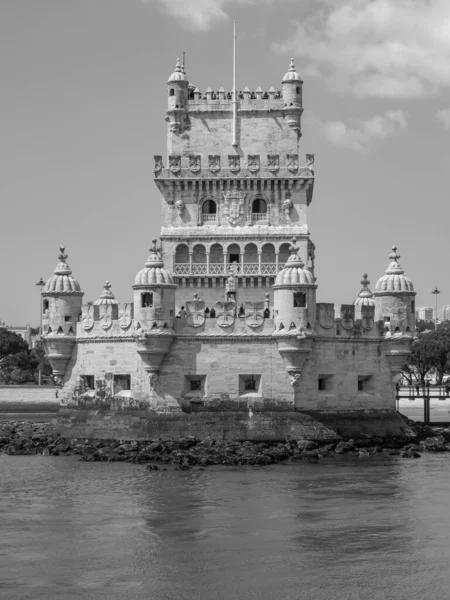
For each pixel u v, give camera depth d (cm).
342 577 5591
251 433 9756
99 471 8731
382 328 10425
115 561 5881
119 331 10200
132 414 10038
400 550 6072
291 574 5644
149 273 9881
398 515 6919
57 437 10438
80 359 10575
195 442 9738
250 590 5397
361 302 12331
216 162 13725
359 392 10288
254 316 9900
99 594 5341
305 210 13738
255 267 13700
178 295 13725
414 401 15975
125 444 9812
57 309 10662
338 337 10112
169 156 13812
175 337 9900
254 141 13838
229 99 13925
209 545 6200
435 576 5594
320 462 9225
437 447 10038
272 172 13662
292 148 13800
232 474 8525
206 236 13700
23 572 5688
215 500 7431
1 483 8162
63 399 10706
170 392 9925
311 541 6275
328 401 10050
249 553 6028
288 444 9725
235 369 9881
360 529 6556
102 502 7394
